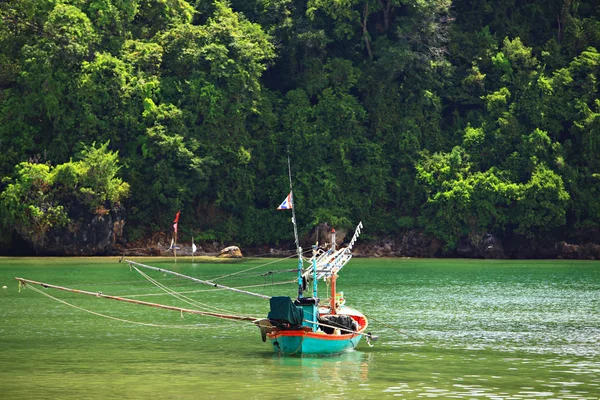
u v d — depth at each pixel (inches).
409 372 1567.4
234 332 2114.9
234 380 1487.5
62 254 5388.8
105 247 5477.4
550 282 3705.7
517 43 6515.8
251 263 4948.3
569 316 2464.3
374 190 6190.9
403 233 6141.7
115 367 1615.4
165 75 6082.7
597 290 3319.4
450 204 5890.8
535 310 2613.2
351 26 6505.9
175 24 6210.6
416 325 2253.9
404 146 6279.5
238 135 6033.5
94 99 5728.3
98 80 5762.8
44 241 5329.7
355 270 4495.6
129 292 3154.5
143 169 5836.6
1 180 5511.8
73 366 1626.5
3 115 5718.5
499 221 5866.1
